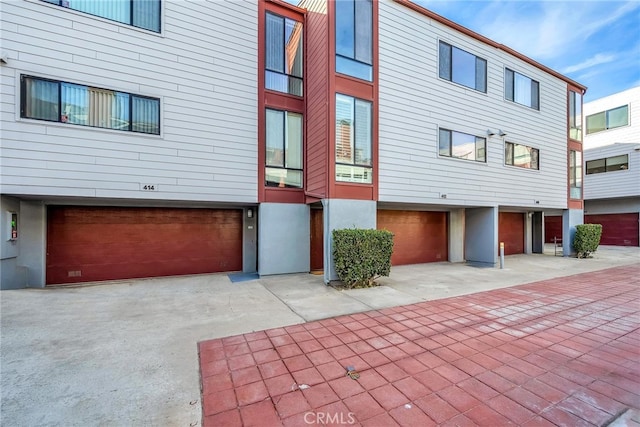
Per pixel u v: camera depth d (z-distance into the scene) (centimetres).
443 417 235
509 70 1074
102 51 640
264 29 817
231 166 771
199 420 232
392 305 536
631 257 1223
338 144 720
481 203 984
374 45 772
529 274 854
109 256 743
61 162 605
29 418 231
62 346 361
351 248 655
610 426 225
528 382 285
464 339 388
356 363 324
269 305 538
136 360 329
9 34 569
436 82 883
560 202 1226
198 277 799
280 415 238
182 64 716
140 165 673
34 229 665
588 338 389
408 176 827
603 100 1731
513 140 1076
